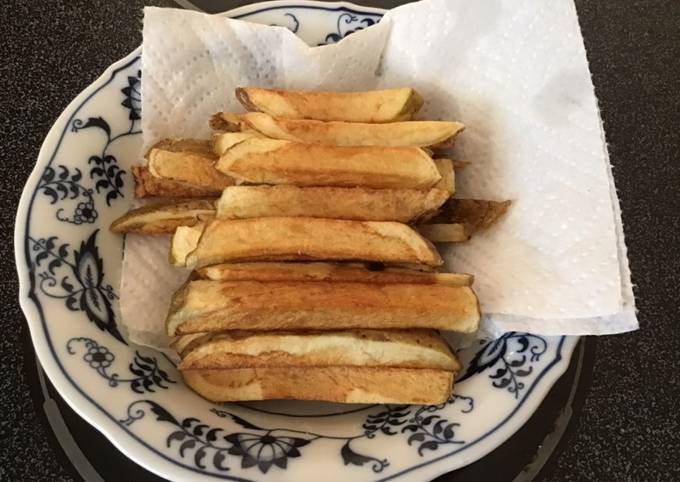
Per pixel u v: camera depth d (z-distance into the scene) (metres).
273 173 0.25
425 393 0.24
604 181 0.26
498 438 0.23
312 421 0.25
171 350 0.26
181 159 0.26
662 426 0.27
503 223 0.28
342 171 0.26
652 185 0.34
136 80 0.29
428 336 0.24
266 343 0.23
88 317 0.24
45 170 0.26
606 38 0.39
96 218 0.27
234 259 0.24
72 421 0.24
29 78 0.33
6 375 0.25
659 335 0.29
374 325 0.24
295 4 0.32
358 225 0.25
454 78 0.30
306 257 0.25
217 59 0.30
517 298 0.26
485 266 0.27
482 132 0.29
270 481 0.21
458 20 0.30
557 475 0.25
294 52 0.30
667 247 0.32
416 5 0.30
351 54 0.31
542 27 0.28
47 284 0.24
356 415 0.25
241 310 0.23
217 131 0.29
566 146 0.27
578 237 0.26
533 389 0.24
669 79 0.38
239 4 0.36
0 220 0.29
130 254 0.27
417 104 0.29
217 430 0.23
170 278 0.27
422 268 0.25
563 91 0.28
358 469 0.22
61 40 0.34
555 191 0.27
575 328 0.25
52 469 0.23
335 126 0.27
